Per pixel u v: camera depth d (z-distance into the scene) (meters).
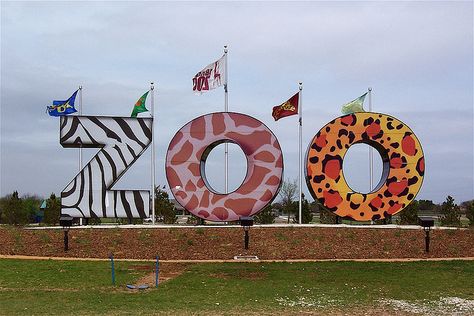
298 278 15.96
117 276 16.12
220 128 26.03
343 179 25.83
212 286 14.65
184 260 19.55
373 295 13.55
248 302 12.65
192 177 25.83
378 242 22.45
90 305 12.21
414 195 26.06
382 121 26.27
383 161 26.98
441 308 12.12
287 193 52.81
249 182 25.75
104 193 26.94
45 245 21.78
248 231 23.12
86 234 23.55
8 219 40.31
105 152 27.14
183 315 11.30
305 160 26.17
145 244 21.92
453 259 19.75
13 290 13.98
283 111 28.44
